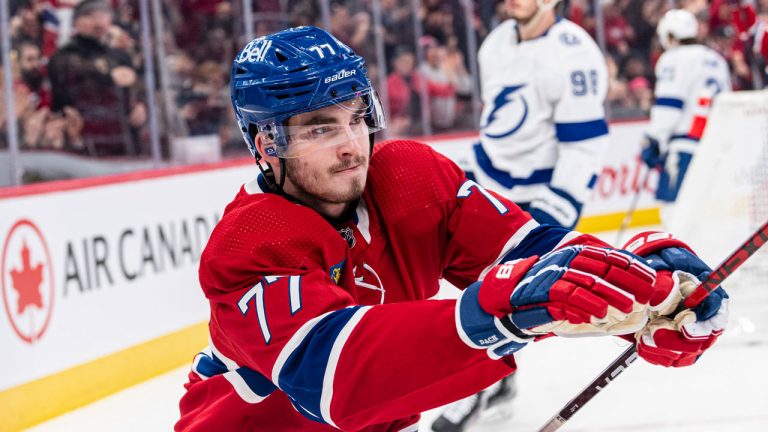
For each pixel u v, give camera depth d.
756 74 8.26
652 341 1.23
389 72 7.03
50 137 4.70
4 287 3.51
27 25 4.61
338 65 1.33
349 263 1.38
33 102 4.63
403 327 1.14
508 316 1.10
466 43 7.44
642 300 1.06
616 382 3.55
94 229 3.96
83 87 4.83
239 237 1.30
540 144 3.22
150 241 4.30
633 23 8.41
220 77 5.63
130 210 4.18
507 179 3.26
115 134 5.01
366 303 1.46
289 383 1.22
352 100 1.35
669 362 1.26
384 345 1.14
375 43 6.91
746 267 3.93
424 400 1.17
